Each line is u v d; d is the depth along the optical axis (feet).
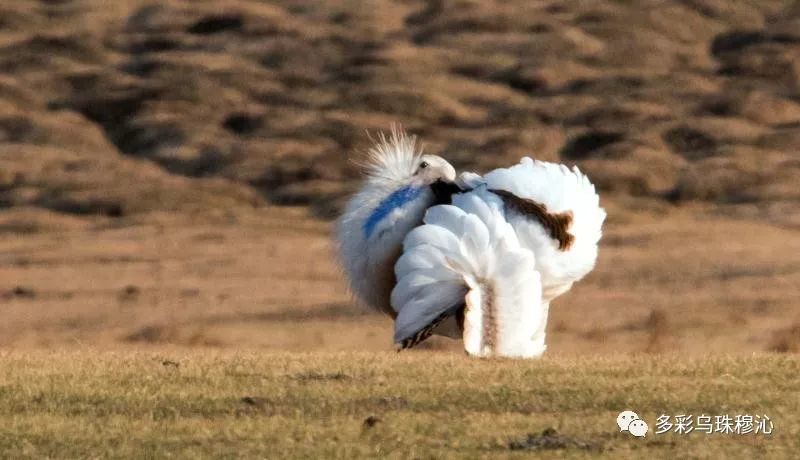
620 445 98.27
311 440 100.12
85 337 317.42
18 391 118.52
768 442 99.35
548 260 132.87
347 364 134.31
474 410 109.70
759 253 445.78
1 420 107.14
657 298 356.18
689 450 96.68
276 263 464.65
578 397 113.70
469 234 130.52
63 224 648.79
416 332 128.67
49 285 419.33
